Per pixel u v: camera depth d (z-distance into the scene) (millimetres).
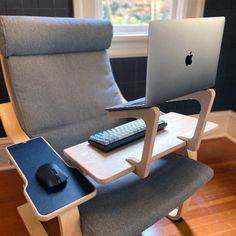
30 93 1136
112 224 779
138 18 1833
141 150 870
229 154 1989
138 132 946
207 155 1970
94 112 1306
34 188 726
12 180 1647
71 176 781
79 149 878
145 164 774
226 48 1991
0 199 1486
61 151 1125
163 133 1010
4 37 1047
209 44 810
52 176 741
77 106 1257
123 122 1326
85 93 1292
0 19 1034
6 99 1620
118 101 1397
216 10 1855
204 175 1045
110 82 1399
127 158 819
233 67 2082
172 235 1268
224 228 1314
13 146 927
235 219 1371
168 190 945
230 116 2219
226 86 2129
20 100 1114
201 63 815
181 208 1281
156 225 1323
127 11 1790
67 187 736
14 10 1458
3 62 1124
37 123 1133
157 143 930
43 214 646
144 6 1814
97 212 823
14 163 833
